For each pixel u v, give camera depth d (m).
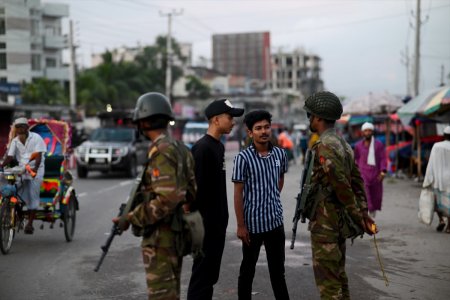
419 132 21.31
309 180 5.36
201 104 91.62
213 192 5.44
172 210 4.29
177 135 49.97
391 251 9.23
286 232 10.91
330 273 5.22
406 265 8.27
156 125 4.45
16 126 9.46
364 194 5.52
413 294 6.79
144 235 4.38
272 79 165.75
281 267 5.88
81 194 17.50
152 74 77.88
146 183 4.40
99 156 23.28
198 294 5.40
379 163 11.49
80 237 10.52
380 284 7.23
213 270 5.44
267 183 5.77
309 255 8.87
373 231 5.46
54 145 11.04
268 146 5.92
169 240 4.36
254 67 166.12
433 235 10.63
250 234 5.75
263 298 6.60
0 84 38.09
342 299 5.42
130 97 65.62
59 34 58.84
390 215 13.16
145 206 4.29
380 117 27.38
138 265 8.23
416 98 19.67
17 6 47.81
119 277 7.56
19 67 47.84
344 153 5.25
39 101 47.06
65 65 70.50
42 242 10.02
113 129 25.05
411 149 22.78
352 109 25.00
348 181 5.20
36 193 9.61
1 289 6.99
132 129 25.02
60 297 6.66
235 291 6.89
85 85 57.97
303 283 7.23
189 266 8.16
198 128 38.47
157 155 4.32
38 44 52.84
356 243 9.91
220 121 5.50
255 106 78.81
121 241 10.05
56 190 9.95
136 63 81.25
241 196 5.73
